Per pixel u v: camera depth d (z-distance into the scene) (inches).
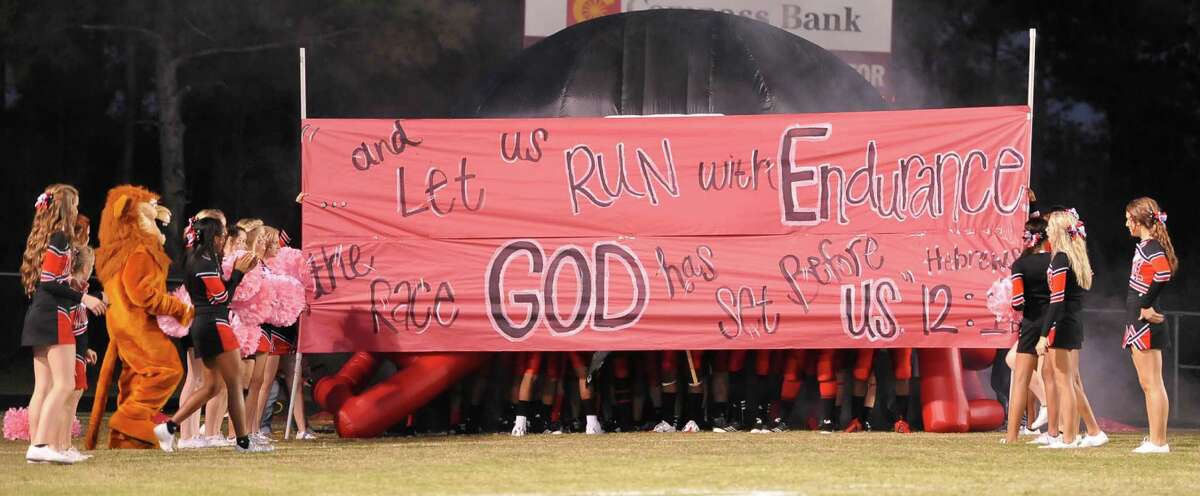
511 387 1931.6
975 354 1931.6
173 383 1615.4
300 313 1763.0
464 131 1881.2
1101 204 4709.6
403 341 1861.5
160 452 1542.8
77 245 1440.7
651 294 1859.0
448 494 1133.1
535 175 1876.2
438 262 1871.3
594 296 1861.5
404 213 1876.2
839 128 1857.8
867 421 1898.4
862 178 1855.3
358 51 3865.7
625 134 1873.8
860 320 1839.3
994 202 1835.6
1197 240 4596.5
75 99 4220.0
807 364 1908.2
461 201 1876.2
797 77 2165.4
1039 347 1577.3
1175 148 4616.1
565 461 1412.4
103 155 4424.2
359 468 1342.3
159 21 3917.3
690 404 1902.1
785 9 3019.2
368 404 1804.9
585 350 1851.6
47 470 1321.4
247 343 1604.3
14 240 4242.1
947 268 1836.9
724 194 1863.9
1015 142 1835.6
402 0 3641.7
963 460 1417.3
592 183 1872.5
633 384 1947.6
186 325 1517.0
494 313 1861.5
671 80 2129.7
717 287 1855.3
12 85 4097.0
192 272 1510.8
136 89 4377.5
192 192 4483.3
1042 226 1619.1
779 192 1860.2
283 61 4010.8
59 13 3624.5
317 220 1875.0
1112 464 1381.6
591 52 2181.3
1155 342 1509.6
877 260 1845.5
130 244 1525.6
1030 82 1839.3
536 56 2276.1
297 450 1572.3
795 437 1747.0
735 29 2209.6
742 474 1279.5
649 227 1866.4
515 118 1996.8
